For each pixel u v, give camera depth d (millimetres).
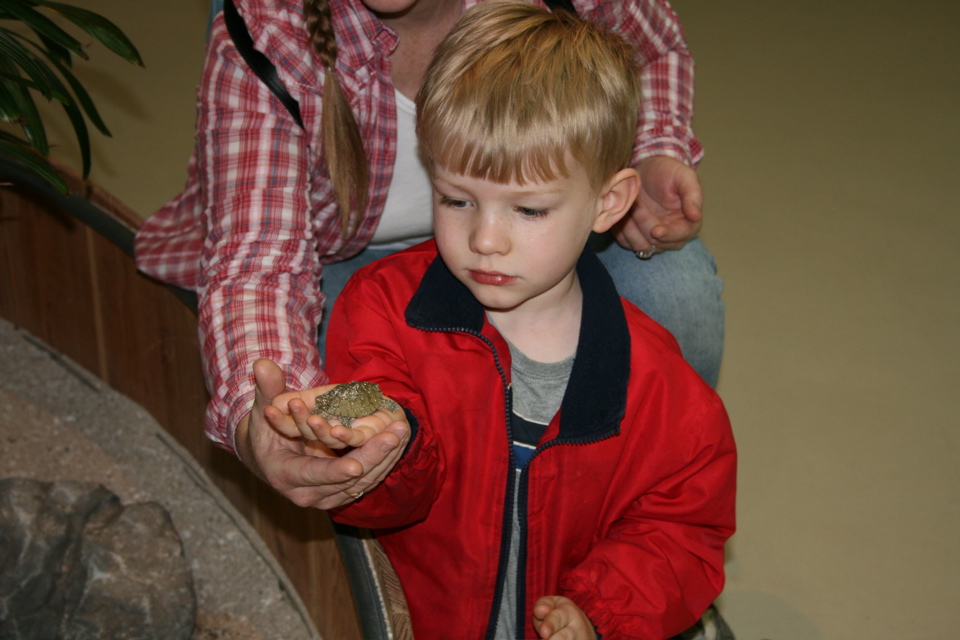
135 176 2832
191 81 3396
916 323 2500
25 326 2518
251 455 1092
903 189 3078
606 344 1204
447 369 1220
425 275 1229
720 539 1302
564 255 1118
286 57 1340
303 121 1373
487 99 1048
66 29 3566
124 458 2193
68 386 2361
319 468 949
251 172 1344
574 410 1192
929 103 3598
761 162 3234
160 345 2115
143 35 3686
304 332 1262
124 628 1638
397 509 1122
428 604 1328
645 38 1657
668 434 1247
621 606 1205
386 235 1641
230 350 1200
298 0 1359
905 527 1935
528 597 1297
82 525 1727
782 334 2457
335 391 1011
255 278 1283
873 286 2637
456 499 1247
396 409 1046
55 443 2201
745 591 1809
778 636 1723
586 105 1071
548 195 1071
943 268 2705
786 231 2873
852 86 3725
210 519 2061
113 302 2193
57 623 1634
